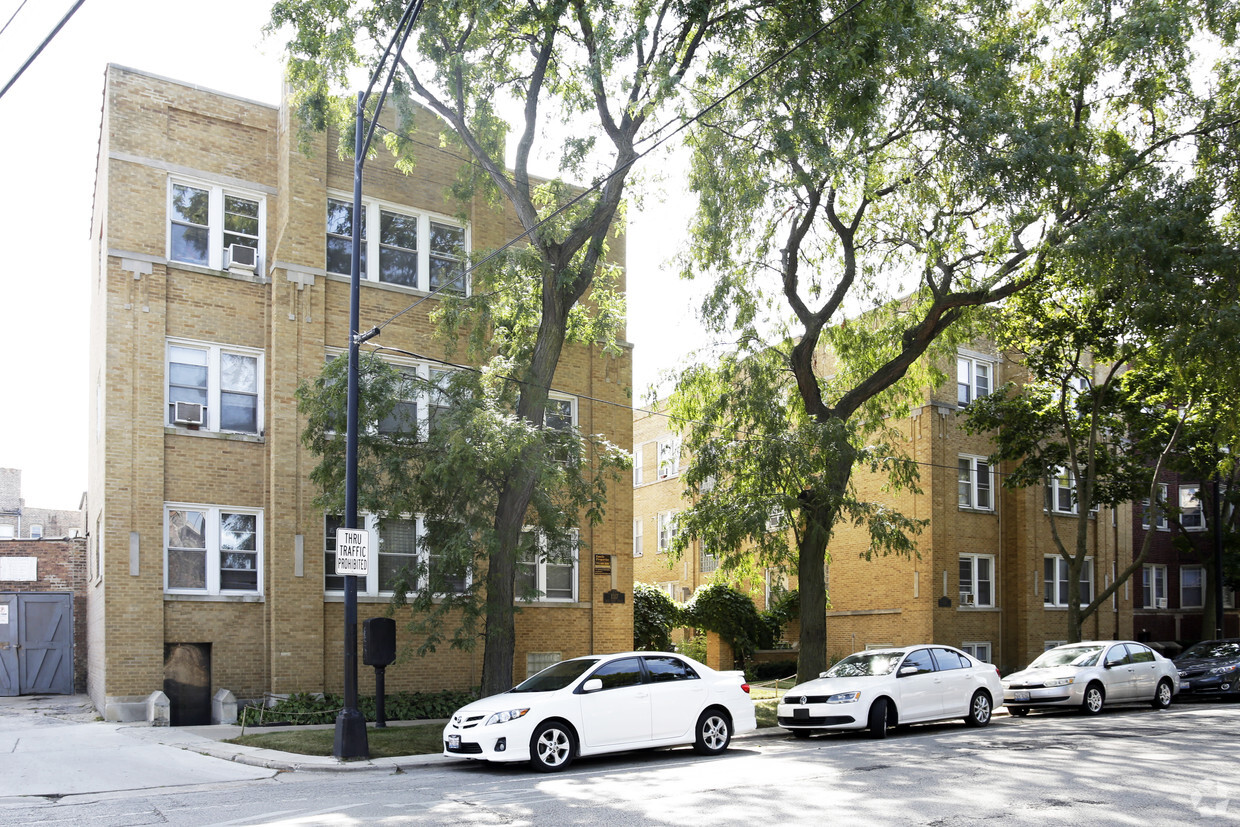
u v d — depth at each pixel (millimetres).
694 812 9375
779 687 29422
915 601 31734
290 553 20172
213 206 20656
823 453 19922
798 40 17844
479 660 22297
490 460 15609
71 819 9555
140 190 19719
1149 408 29016
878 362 24359
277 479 20234
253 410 20703
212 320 20312
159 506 19156
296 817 9438
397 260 22641
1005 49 19406
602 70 16406
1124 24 19891
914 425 32562
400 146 19266
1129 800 9695
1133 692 21312
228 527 20062
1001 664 33125
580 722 13242
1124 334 25297
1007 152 18641
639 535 45781
